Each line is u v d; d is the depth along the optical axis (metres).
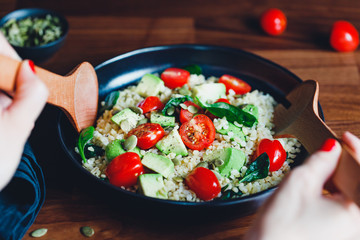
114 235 0.40
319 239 0.30
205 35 0.64
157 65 0.54
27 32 0.59
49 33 0.59
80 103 0.44
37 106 0.32
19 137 0.32
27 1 0.68
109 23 0.65
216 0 0.72
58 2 0.68
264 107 0.50
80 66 0.43
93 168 0.43
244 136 0.47
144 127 0.45
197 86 0.50
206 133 0.45
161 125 0.46
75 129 0.46
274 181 0.43
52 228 0.40
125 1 0.70
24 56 0.55
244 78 0.54
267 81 0.53
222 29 0.65
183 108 0.47
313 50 0.63
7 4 0.67
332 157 0.32
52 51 0.56
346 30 0.61
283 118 0.48
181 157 0.44
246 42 0.63
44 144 0.46
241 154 0.44
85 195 0.43
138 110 0.47
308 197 0.30
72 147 0.45
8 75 0.32
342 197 0.33
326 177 0.33
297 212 0.30
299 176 0.31
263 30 0.65
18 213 0.38
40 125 0.48
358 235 0.32
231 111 0.46
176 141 0.44
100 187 0.38
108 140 0.45
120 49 0.60
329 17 0.70
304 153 0.46
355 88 0.56
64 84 0.42
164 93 0.50
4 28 0.59
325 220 0.30
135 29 0.64
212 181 0.41
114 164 0.42
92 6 0.68
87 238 0.40
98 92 0.50
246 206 0.37
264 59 0.52
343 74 0.58
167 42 0.62
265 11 0.65
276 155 0.43
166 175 0.42
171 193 0.41
